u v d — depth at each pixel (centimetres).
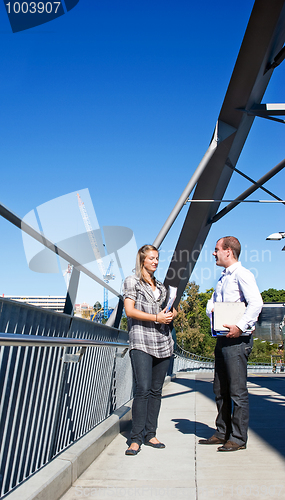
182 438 407
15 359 212
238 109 838
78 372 337
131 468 302
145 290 369
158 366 379
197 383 1128
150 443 371
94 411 390
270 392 857
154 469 300
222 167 951
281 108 843
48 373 266
